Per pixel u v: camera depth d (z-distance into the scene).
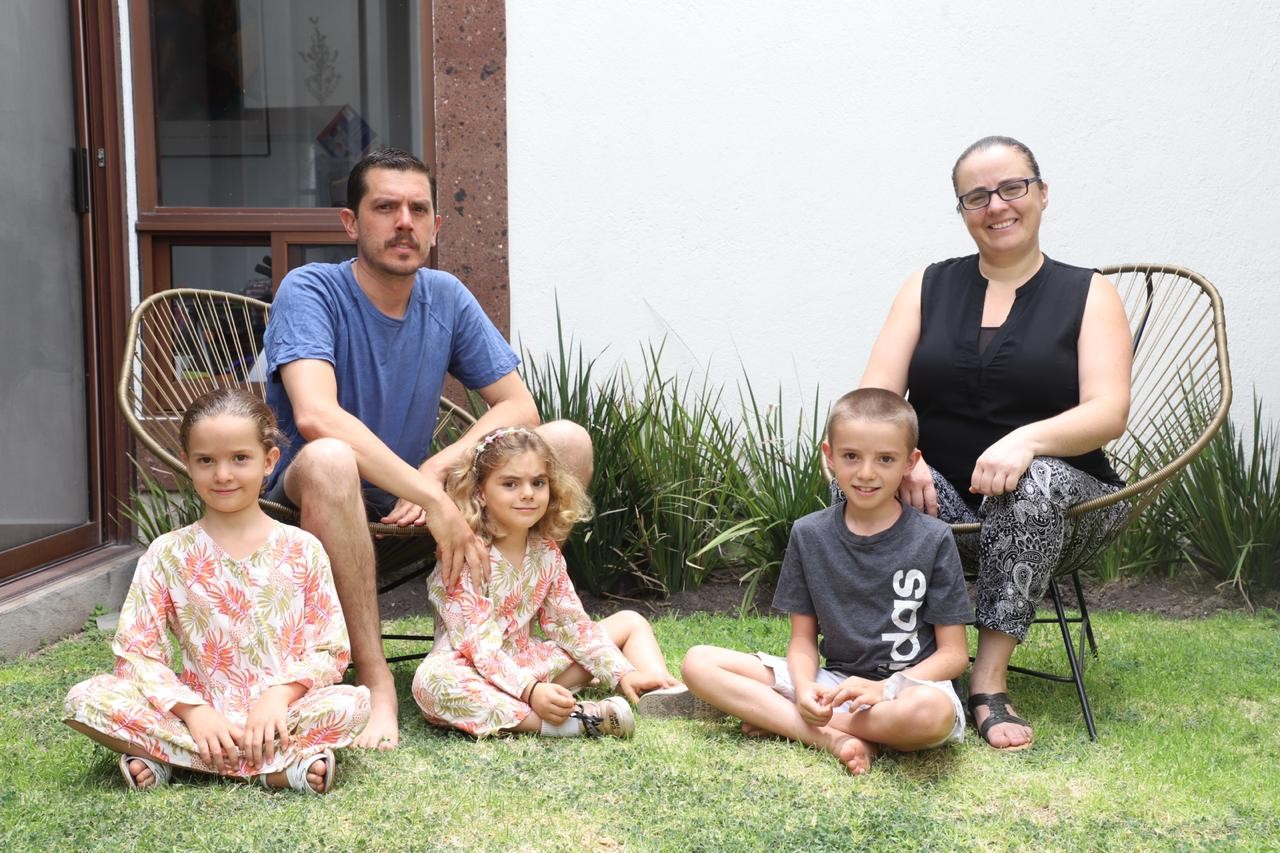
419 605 4.08
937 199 4.61
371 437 2.88
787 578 2.78
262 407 2.54
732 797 2.28
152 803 2.22
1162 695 3.08
